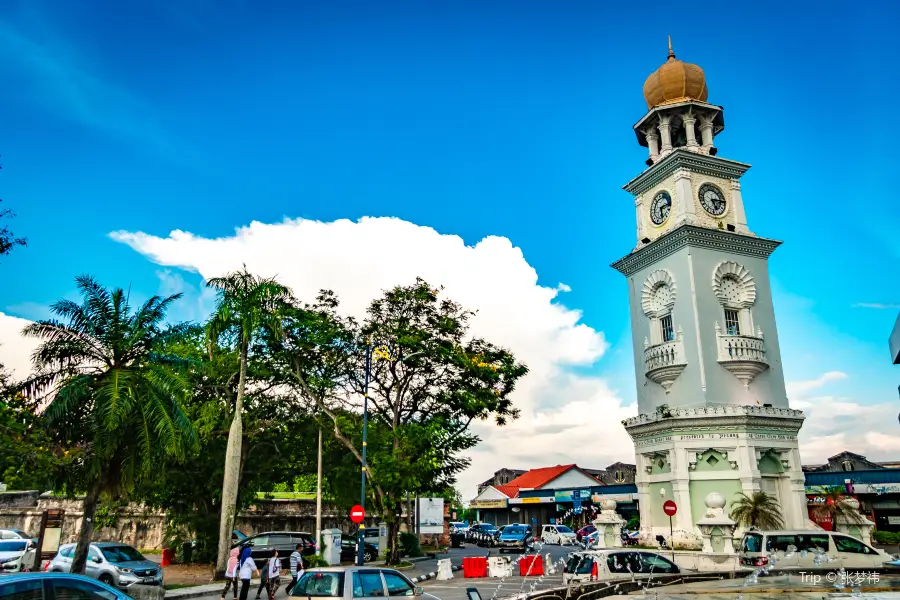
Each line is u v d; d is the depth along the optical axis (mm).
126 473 22812
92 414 22312
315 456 40438
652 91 43500
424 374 37625
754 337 37750
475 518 98625
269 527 47562
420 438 33594
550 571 30156
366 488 36875
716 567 26578
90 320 23172
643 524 37719
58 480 23922
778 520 33125
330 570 14375
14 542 31016
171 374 23750
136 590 20438
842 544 22594
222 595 21688
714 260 38969
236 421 29422
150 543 46281
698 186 40594
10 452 23469
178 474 35438
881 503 46375
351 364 37031
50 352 22875
